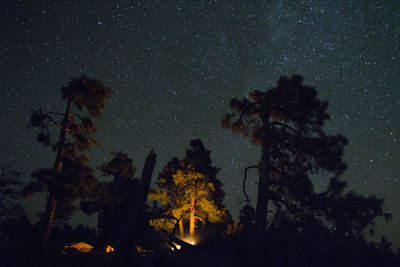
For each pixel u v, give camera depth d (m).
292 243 16.42
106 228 31.66
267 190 18.84
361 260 16.62
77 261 15.33
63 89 22.08
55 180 19.19
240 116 20.41
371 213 15.23
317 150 17.58
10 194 26.41
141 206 6.31
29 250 15.97
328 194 17.38
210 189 33.22
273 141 19.47
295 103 18.44
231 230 21.69
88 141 22.12
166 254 18.97
